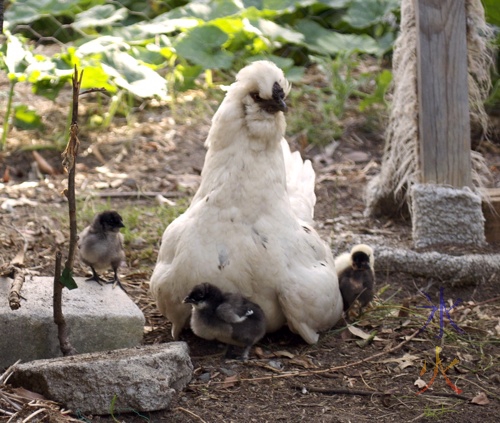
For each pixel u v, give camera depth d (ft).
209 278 18.37
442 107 24.35
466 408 17.07
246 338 18.43
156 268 19.40
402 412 16.83
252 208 18.47
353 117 36.14
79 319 18.10
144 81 32.14
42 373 16.02
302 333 19.03
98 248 20.22
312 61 38.14
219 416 16.31
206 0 39.06
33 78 31.48
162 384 16.15
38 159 31.89
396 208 27.37
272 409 16.71
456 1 23.98
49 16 38.37
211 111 36.40
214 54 35.60
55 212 27.96
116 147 33.53
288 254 18.53
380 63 38.93
